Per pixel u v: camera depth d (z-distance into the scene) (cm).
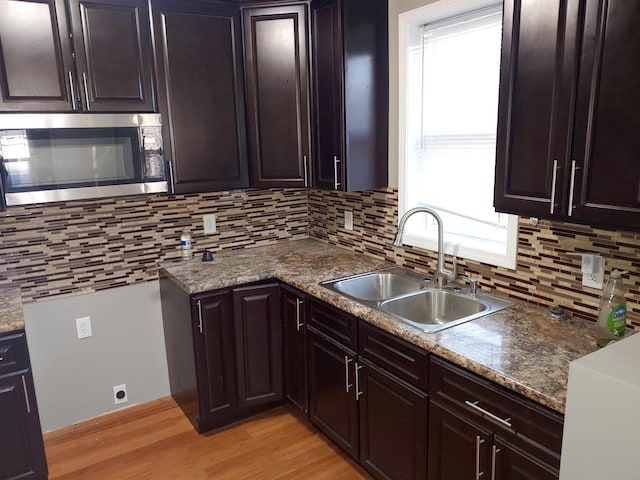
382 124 261
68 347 277
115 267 282
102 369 289
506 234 217
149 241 289
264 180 286
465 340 171
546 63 150
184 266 282
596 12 134
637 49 127
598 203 142
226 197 310
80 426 281
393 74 254
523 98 159
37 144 219
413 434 190
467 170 234
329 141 261
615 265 170
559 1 143
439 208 251
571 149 146
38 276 262
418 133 256
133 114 242
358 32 244
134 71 243
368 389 212
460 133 235
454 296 220
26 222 255
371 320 199
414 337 178
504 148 168
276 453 253
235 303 262
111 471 242
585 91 140
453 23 229
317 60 260
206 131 269
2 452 214
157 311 301
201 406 264
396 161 261
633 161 131
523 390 140
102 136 235
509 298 210
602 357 113
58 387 277
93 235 273
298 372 267
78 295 275
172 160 261
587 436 110
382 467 212
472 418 163
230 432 271
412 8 236
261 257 298
